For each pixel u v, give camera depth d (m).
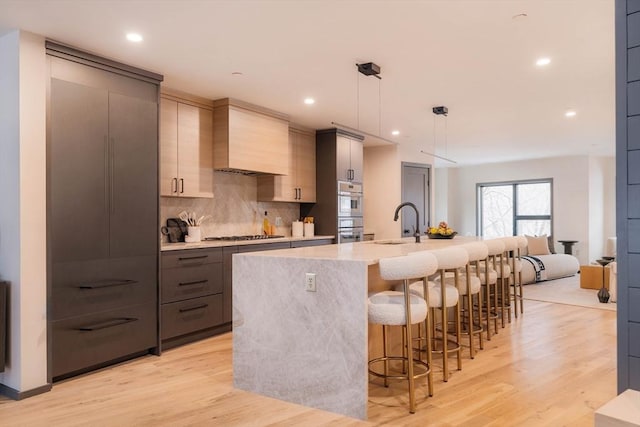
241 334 3.11
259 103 5.05
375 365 3.27
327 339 2.76
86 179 3.38
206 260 4.40
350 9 2.79
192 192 4.65
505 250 4.68
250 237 5.41
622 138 1.82
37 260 3.09
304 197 6.31
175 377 3.36
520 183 10.35
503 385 3.11
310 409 2.78
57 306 3.20
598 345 4.10
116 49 3.40
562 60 3.72
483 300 5.24
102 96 3.51
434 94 4.74
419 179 8.91
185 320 4.18
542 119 5.96
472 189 11.12
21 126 3.02
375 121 6.04
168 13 2.82
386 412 2.70
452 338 4.37
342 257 2.81
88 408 2.82
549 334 4.50
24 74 3.04
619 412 1.63
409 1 2.69
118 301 3.60
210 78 4.14
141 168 3.79
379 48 3.44
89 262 3.39
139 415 2.71
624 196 1.82
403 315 2.67
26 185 3.04
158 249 3.92
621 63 1.82
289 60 3.69
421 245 4.03
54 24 2.96
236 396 2.99
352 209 6.72
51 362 3.14
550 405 2.78
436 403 2.82
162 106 4.37
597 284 7.11
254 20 2.93
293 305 2.89
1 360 3.01
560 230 9.65
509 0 2.69
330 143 6.45
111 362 3.64
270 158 5.34
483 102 5.09
